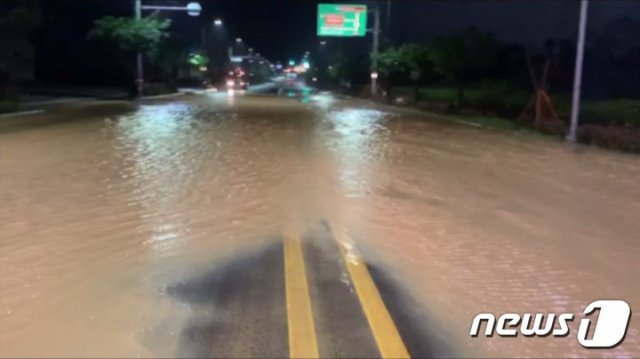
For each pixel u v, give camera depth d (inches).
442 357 168.4
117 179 434.6
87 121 906.1
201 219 325.7
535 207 386.6
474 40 1443.2
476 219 347.9
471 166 561.3
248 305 202.8
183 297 210.1
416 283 231.1
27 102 1267.2
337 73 2827.3
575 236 314.7
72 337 177.6
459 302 212.1
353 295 214.2
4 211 333.4
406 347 173.2
